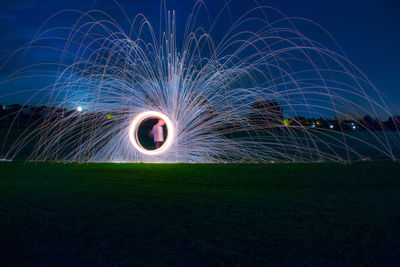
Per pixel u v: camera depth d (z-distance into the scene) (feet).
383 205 12.71
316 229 10.07
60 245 8.93
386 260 7.92
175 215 11.60
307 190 15.60
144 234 9.73
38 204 13.05
